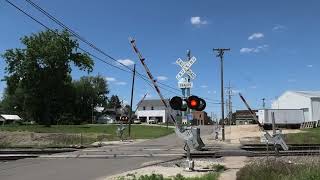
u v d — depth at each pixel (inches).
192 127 822.5
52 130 3366.1
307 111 3949.3
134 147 1576.0
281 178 539.5
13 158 1131.9
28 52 4301.2
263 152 1166.3
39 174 786.2
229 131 3105.3
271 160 748.6
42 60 4347.9
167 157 1109.1
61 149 1424.7
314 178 498.3
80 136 2529.5
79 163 984.9
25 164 967.6
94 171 830.5
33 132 2967.5
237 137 2440.9
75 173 800.3
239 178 614.2
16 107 5974.4
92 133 3068.4
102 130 3587.6
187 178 656.4
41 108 4525.1
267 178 563.8
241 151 1234.6
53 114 5088.6
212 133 3186.5
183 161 987.9
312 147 1381.6
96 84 6643.7
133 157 1123.9
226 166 847.7
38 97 4483.3
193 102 756.6
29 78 4357.8
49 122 4544.8
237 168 812.0
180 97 795.4
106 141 2154.3
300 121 3462.1
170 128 4276.6
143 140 2234.3
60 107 5049.2
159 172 772.6
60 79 4429.1
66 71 4458.7
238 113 6240.2
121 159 1075.3
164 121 7145.7
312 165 599.8
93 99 6550.2
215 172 741.9
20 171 834.8
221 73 2375.7
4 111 6259.8
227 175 693.9
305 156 1019.3
